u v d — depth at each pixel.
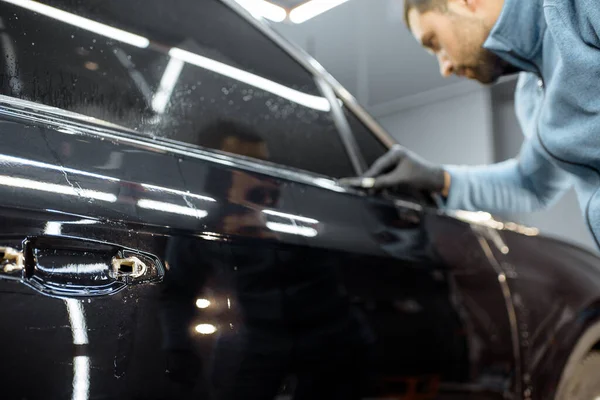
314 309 0.86
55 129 0.72
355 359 0.90
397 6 4.51
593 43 0.83
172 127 0.98
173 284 0.71
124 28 0.98
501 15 0.92
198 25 1.11
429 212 1.23
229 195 0.85
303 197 0.97
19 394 0.57
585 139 0.89
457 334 1.08
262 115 1.15
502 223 1.40
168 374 0.68
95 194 0.69
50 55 0.85
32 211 0.62
